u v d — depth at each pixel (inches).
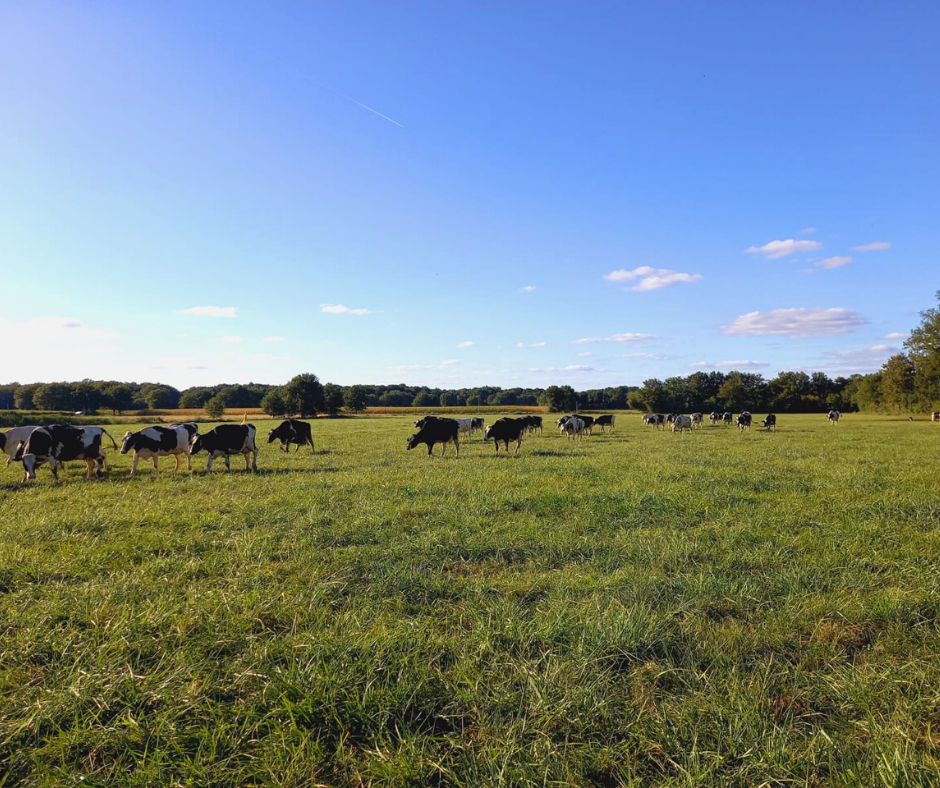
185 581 238.1
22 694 150.1
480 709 142.9
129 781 118.3
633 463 637.3
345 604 213.9
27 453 569.0
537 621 190.5
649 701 147.5
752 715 136.3
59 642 177.0
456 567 262.5
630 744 129.8
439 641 177.5
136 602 212.8
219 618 195.0
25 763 125.6
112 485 522.6
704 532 312.7
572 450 857.5
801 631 189.5
